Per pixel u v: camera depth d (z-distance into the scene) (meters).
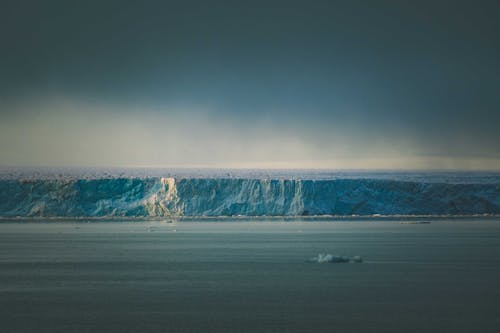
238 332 75.19
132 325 78.31
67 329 76.88
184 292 97.25
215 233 194.88
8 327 77.81
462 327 77.44
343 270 117.94
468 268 120.75
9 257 139.00
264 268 120.62
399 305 88.12
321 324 78.50
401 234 191.38
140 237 183.12
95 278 110.25
